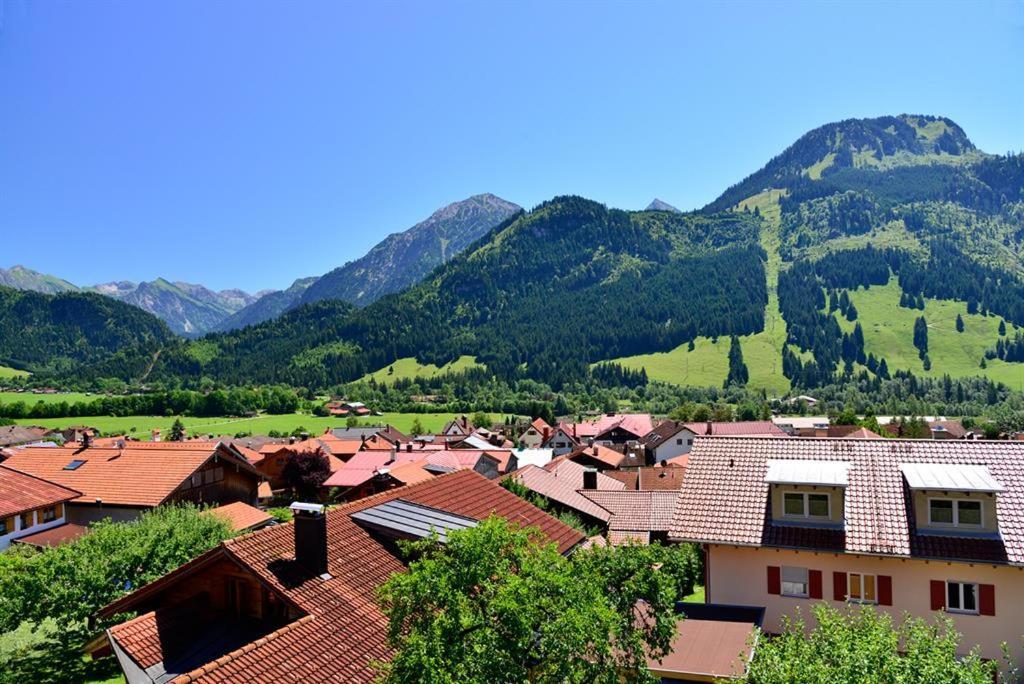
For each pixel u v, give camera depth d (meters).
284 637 15.92
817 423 161.00
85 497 49.25
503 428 168.88
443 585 13.11
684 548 41.47
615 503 56.19
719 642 22.25
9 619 26.92
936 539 25.16
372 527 22.55
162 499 48.75
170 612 18.20
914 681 13.72
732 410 178.75
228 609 18.67
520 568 14.08
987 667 15.52
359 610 18.00
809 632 26.25
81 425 162.00
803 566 26.75
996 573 24.41
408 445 99.06
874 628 15.24
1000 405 185.25
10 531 44.31
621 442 146.38
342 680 15.38
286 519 61.53
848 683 13.61
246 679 14.37
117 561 28.91
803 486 27.48
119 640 16.91
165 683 16.12
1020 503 25.47
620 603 15.84
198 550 31.95
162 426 166.75
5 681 25.38
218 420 185.88
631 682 15.36
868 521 26.38
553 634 12.47
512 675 12.42
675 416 169.88
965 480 25.55
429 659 11.88
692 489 29.88
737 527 27.67
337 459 107.44
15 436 127.81
